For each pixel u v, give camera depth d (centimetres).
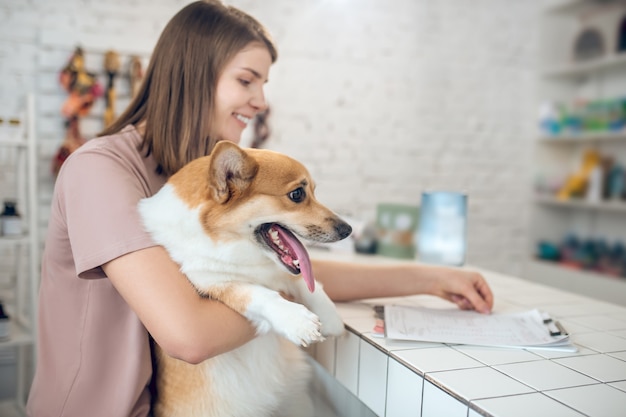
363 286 127
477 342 98
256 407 105
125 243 92
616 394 76
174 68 115
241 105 121
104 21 261
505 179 355
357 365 106
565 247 352
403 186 330
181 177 104
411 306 126
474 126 344
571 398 74
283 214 106
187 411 102
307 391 120
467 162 345
